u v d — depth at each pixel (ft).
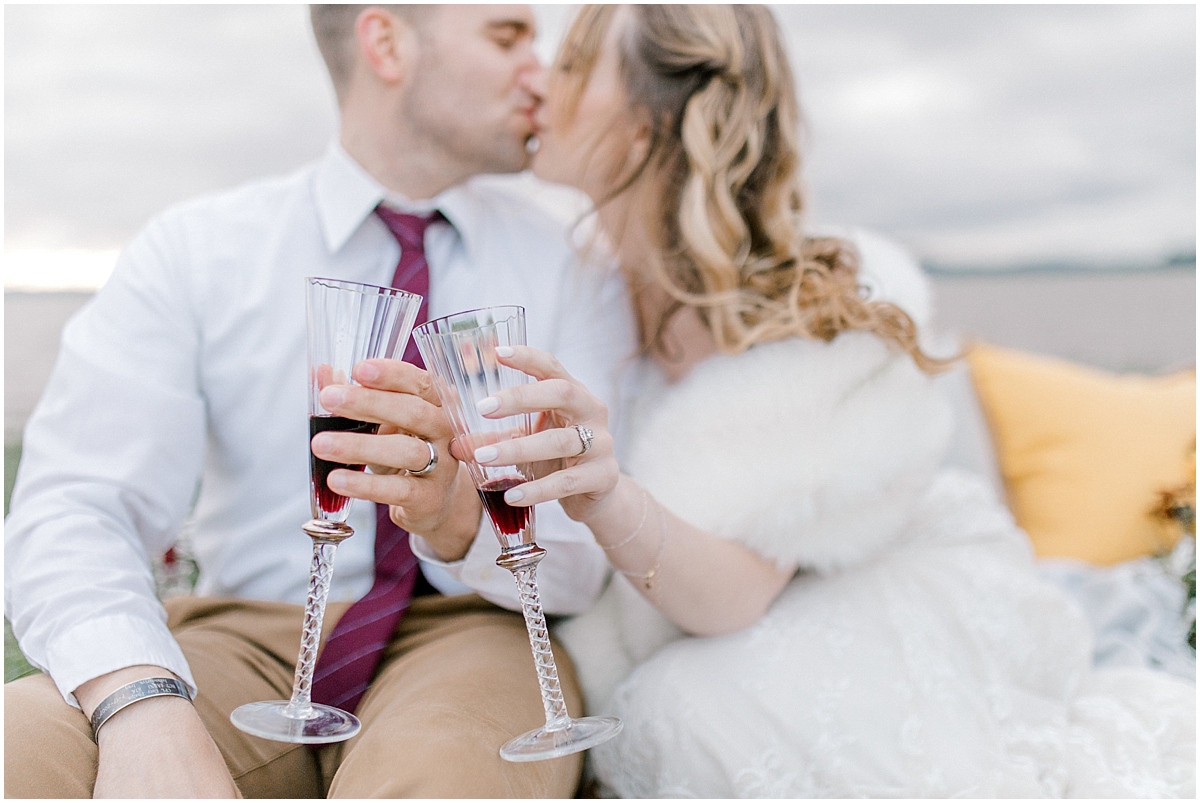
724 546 3.65
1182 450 6.51
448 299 4.93
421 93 4.86
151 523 4.22
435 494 3.11
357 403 2.68
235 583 4.55
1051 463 6.68
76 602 3.38
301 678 2.81
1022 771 3.35
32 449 4.09
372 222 4.88
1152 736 3.82
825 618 3.74
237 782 3.30
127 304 4.42
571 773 3.53
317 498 2.77
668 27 4.64
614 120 4.86
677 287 4.64
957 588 4.06
